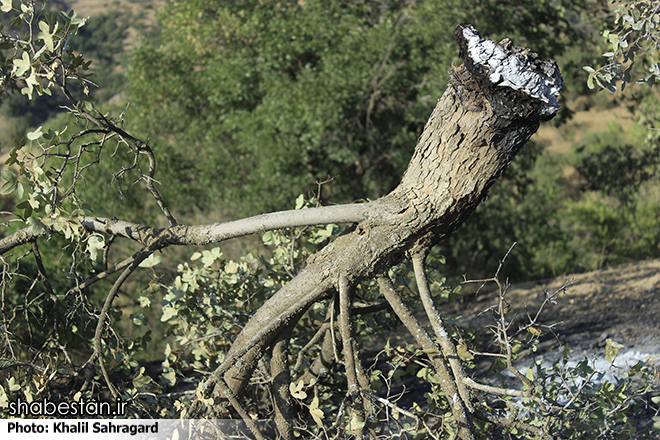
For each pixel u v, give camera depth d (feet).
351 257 8.25
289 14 31.94
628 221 38.09
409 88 30.25
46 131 8.10
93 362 9.98
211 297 11.32
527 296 24.63
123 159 28.94
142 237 9.37
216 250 11.47
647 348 15.75
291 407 8.93
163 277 11.64
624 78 9.50
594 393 8.52
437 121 7.74
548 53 31.81
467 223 35.70
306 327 12.08
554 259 36.88
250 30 32.01
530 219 37.52
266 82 31.07
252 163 34.04
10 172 7.68
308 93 29.01
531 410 8.43
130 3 209.36
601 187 40.24
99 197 28.25
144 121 34.17
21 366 10.31
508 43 7.01
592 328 18.44
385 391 14.33
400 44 29.22
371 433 8.11
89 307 10.91
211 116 33.91
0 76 8.80
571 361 15.34
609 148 40.16
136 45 35.06
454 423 8.35
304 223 8.37
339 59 29.43
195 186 33.65
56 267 19.39
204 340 11.60
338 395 11.18
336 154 29.48
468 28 7.21
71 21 7.95
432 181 7.85
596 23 31.58
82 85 8.63
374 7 33.40
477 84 7.13
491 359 16.14
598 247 37.78
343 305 8.25
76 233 8.04
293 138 30.01
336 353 8.79
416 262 8.43
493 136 7.34
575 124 89.30
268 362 10.57
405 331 21.47
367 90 29.40
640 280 23.90
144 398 10.30
